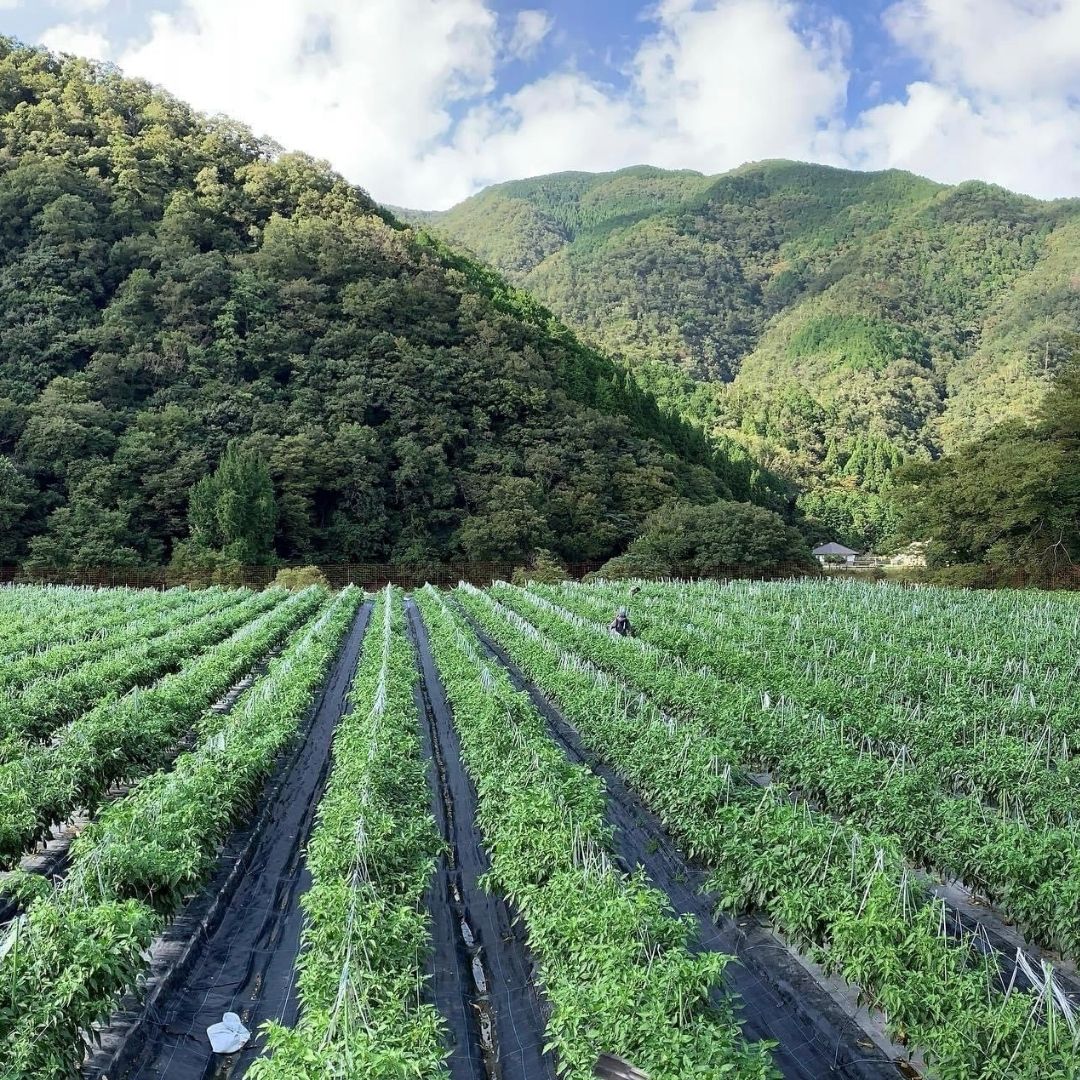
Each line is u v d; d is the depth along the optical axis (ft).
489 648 108.78
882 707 58.49
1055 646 83.35
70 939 25.40
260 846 45.55
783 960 32.42
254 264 292.61
